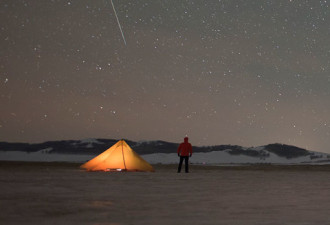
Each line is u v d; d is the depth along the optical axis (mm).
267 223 4020
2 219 4121
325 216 4531
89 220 4117
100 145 159500
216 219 4266
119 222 4012
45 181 9945
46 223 3898
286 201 6145
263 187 9180
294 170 24406
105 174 14234
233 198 6543
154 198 6391
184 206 5395
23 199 5879
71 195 6570
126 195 6789
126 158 17281
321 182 11438
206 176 14422
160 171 18781
